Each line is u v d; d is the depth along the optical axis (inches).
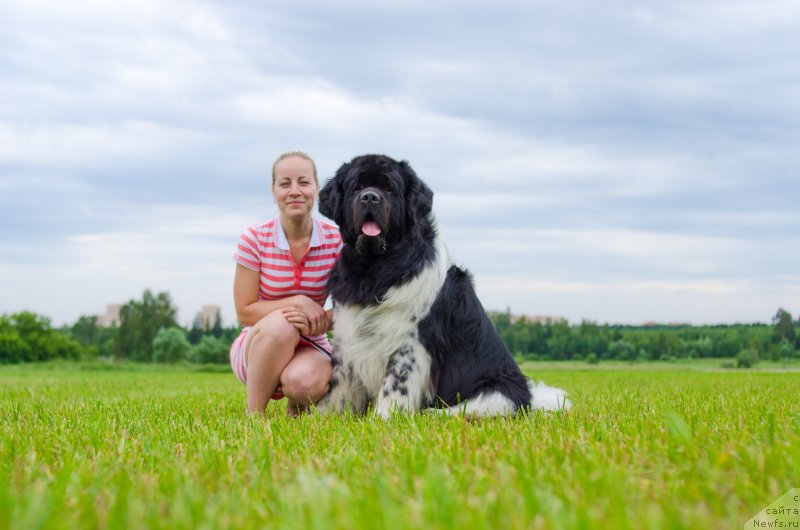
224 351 2822.3
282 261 238.1
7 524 79.8
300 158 234.4
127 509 89.7
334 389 232.2
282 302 236.4
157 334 2957.7
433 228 236.2
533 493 88.4
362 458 122.6
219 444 148.1
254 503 93.3
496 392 227.1
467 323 232.2
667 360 2223.2
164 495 101.5
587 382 514.9
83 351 3641.7
